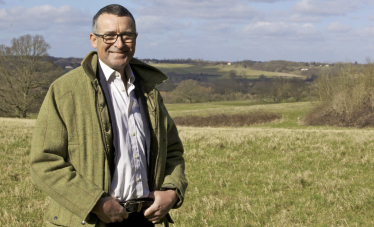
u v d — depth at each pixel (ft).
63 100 5.96
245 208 19.34
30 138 37.17
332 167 30.48
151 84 6.91
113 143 6.17
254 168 30.12
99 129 5.97
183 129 58.95
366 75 108.17
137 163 6.39
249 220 17.83
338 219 17.83
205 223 16.90
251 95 260.42
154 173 6.73
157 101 6.89
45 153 5.71
